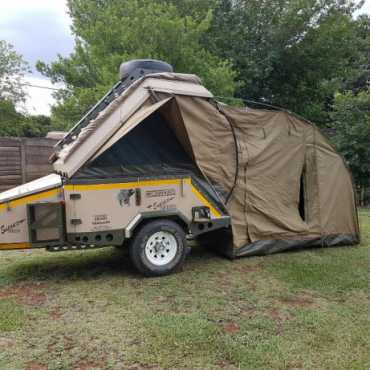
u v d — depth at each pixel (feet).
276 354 10.02
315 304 13.39
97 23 38.78
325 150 21.27
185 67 37.22
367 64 74.23
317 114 63.05
